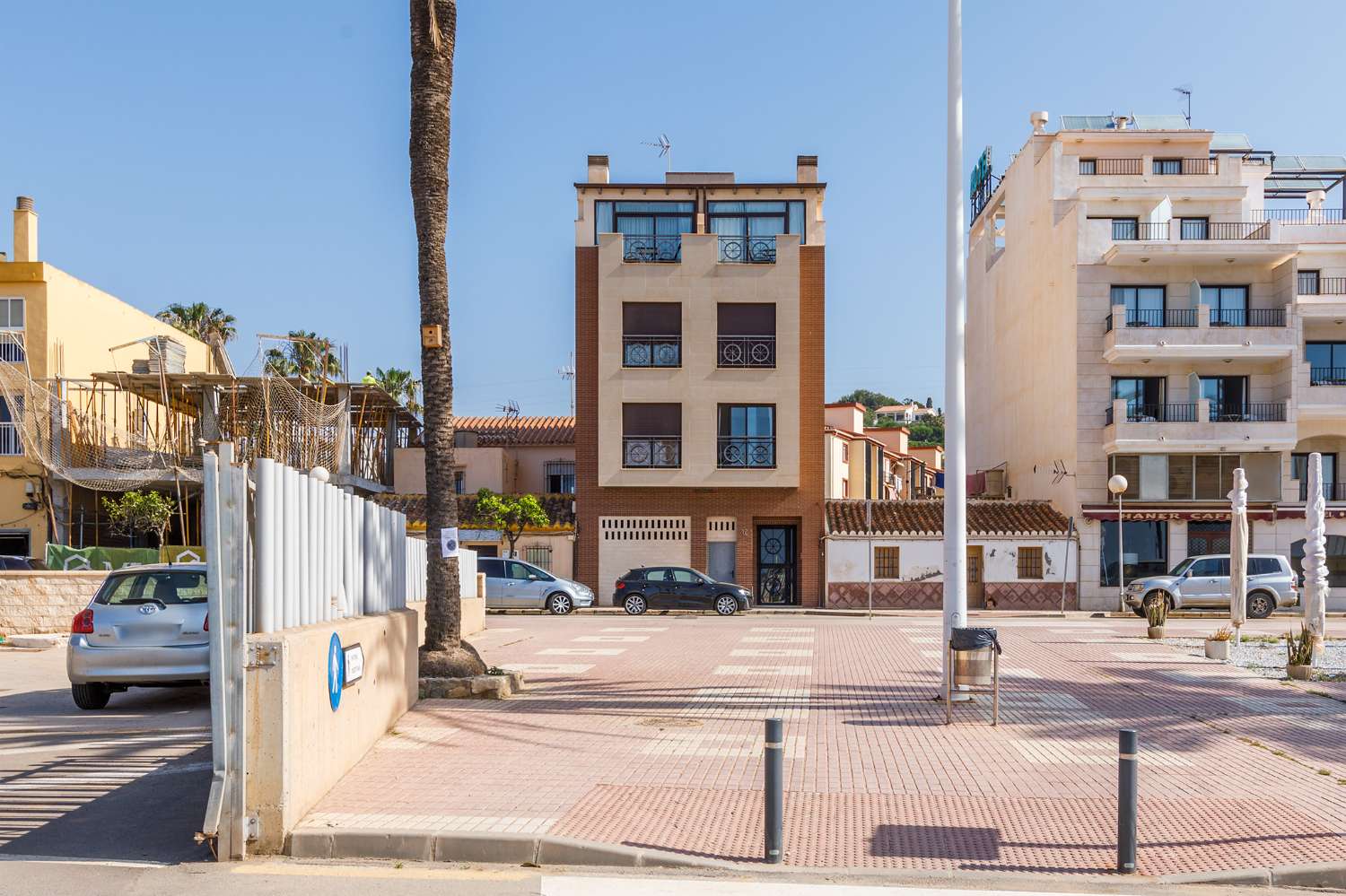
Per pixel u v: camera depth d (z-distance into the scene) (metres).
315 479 8.41
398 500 39.62
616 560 36.66
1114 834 7.07
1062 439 38.19
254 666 6.79
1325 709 12.27
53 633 21.64
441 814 7.25
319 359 39.22
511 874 6.34
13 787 8.37
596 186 37.38
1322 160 44.03
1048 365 39.78
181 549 27.14
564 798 7.77
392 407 40.09
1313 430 37.03
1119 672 15.80
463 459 43.25
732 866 6.41
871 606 35.50
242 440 31.30
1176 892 6.11
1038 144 41.56
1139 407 36.88
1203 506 36.34
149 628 11.62
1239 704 12.59
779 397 36.19
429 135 13.09
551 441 45.25
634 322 36.62
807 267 37.00
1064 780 8.53
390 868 6.46
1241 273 36.94
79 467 31.39
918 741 10.16
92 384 32.94
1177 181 38.81
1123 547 36.38
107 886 6.04
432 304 13.15
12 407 30.56
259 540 7.14
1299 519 35.88
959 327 12.27
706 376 36.31
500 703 12.21
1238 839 6.90
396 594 11.66
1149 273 36.94
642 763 9.02
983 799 7.94
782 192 37.28
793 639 21.84
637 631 24.11
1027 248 42.66
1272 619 30.20
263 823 6.72
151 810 7.69
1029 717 11.58
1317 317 36.41
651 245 37.09
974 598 36.53
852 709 12.03
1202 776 8.72
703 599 32.25
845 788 8.25
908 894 5.98
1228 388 37.03
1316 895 6.10
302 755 7.17
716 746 9.79
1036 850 6.75
